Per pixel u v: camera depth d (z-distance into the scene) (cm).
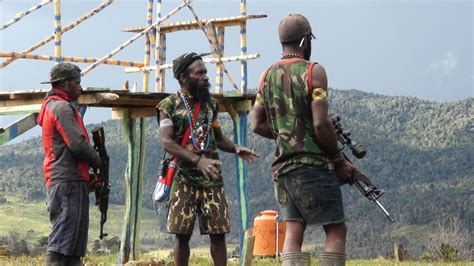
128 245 2933
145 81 3030
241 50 2809
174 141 1962
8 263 3034
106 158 1941
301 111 1562
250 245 2673
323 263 1555
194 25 2938
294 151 1562
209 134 2002
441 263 4112
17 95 2486
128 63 3009
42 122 1875
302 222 1576
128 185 2927
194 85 1986
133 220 2933
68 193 1847
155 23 2809
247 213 2730
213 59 2866
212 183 2006
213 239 2036
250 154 2036
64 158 1852
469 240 8581
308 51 1623
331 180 1562
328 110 1562
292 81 1569
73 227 1848
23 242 5097
